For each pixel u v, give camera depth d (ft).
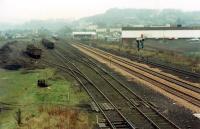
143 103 92.27
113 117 78.33
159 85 121.90
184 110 85.71
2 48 225.97
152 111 83.92
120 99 98.37
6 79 141.90
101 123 73.67
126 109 86.07
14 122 77.46
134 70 162.30
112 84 121.08
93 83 124.06
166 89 113.91
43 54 241.35
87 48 325.42
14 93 114.93
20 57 197.36
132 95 104.42
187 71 153.48
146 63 195.31
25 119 77.46
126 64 191.72
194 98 99.04
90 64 188.44
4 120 82.12
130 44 331.16
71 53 262.47
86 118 77.71
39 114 79.97
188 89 114.52
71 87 117.80
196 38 339.16
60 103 93.56
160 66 177.68
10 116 84.84
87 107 88.99
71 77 142.72
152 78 136.26
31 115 79.87
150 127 70.64
